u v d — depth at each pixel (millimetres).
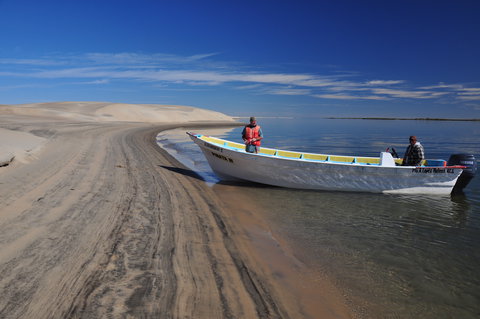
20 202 5344
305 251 4902
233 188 9039
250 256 4457
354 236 5637
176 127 46188
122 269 3584
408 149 9594
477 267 4574
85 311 2785
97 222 4871
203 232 5086
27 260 3531
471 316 3451
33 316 2656
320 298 3605
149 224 5078
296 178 9094
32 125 25484
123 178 8109
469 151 21609
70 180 7238
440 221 6582
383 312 3441
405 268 4477
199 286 3445
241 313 3068
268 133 45188
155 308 2936
